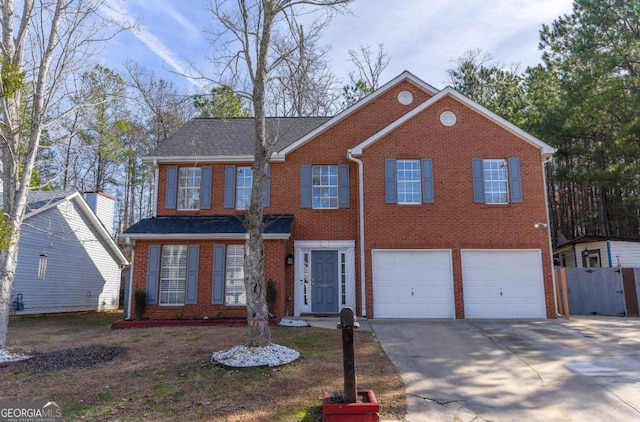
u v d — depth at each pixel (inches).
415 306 578.6
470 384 301.4
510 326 508.7
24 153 477.7
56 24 424.8
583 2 950.4
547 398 276.1
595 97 870.4
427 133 611.5
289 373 311.6
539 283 581.3
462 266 583.5
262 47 383.6
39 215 779.4
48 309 795.4
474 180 598.9
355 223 637.3
